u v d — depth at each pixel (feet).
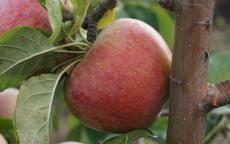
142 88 1.37
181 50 1.33
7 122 1.66
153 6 2.36
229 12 9.11
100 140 2.28
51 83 1.38
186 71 1.33
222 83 1.36
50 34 1.43
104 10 1.40
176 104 1.35
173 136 1.36
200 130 1.36
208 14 1.31
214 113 2.28
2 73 1.38
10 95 1.83
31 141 1.31
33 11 1.43
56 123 2.41
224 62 2.28
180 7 1.31
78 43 1.41
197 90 1.33
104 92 1.37
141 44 1.40
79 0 1.37
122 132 1.44
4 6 1.45
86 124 1.46
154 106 1.40
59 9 1.34
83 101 1.39
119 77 1.36
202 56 1.32
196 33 1.31
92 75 1.38
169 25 2.35
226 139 2.37
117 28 1.41
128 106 1.37
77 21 1.38
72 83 1.40
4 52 1.35
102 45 1.40
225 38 8.25
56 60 1.43
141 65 1.38
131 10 2.38
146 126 1.44
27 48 1.36
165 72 1.40
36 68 1.42
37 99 1.35
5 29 1.43
